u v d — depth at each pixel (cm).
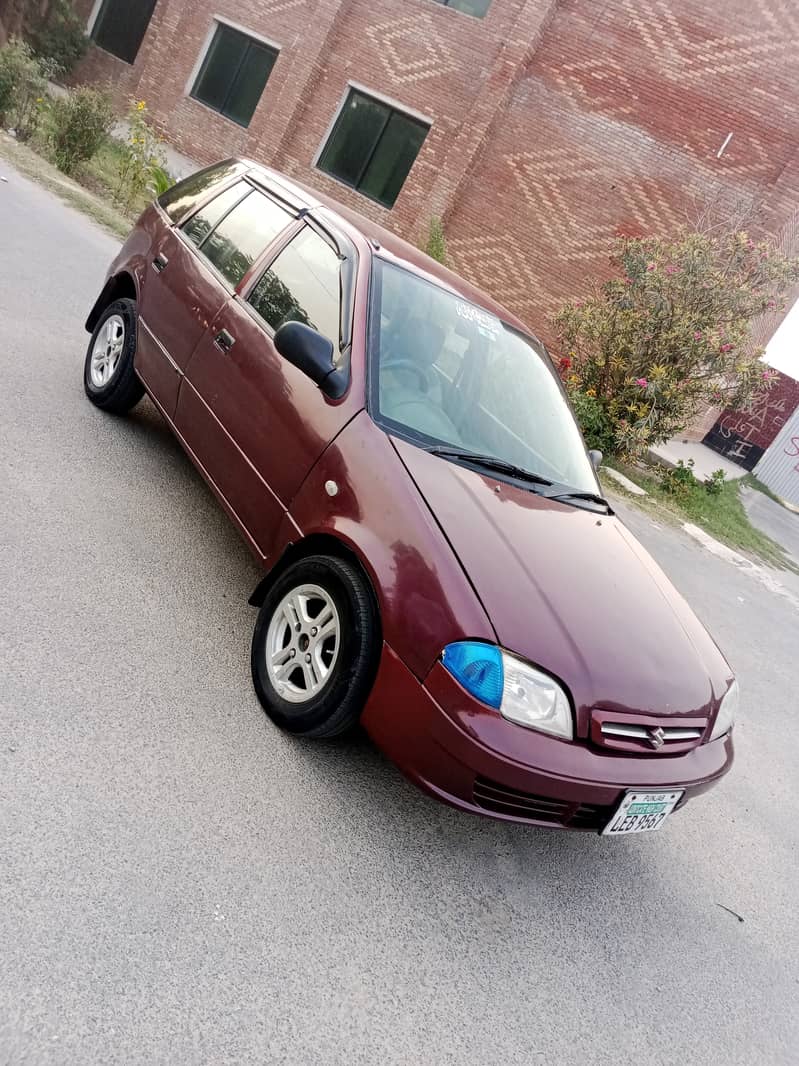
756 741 546
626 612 310
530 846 330
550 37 1517
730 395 1181
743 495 1931
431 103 1617
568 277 1534
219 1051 196
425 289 387
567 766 260
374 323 349
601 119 1488
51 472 412
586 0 1483
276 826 272
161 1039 192
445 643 263
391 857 285
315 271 375
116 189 1173
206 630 351
